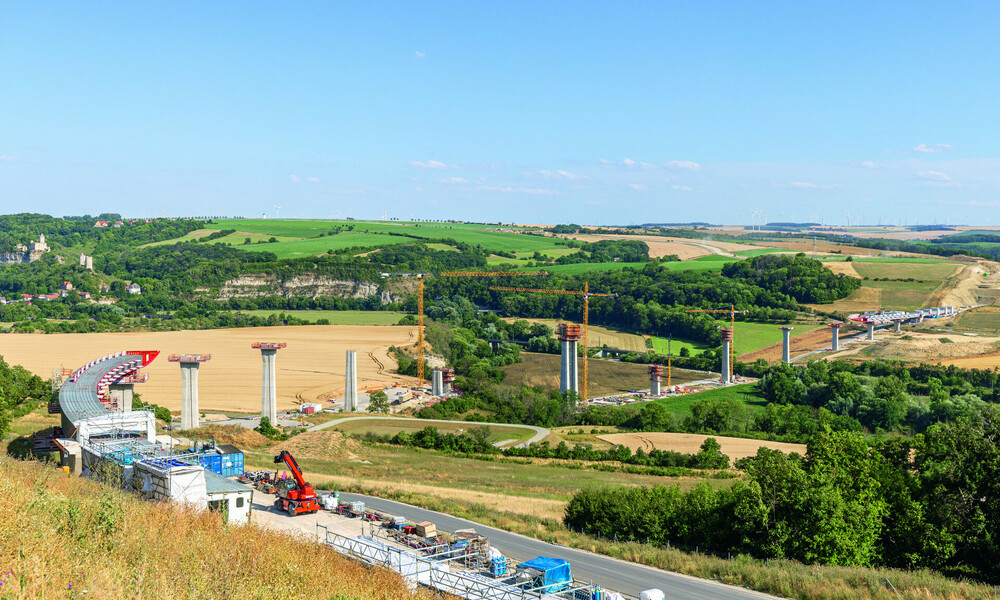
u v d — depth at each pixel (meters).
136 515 31.44
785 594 44.16
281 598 25.69
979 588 45.47
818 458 60.38
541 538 57.41
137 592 21.17
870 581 44.94
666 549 54.34
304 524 56.03
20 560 19.84
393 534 54.06
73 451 62.75
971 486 56.44
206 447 70.56
